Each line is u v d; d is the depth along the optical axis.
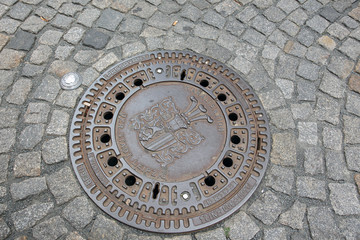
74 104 2.95
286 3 3.73
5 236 2.37
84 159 2.63
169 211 2.44
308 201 2.58
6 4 3.56
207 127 2.80
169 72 3.10
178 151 2.67
